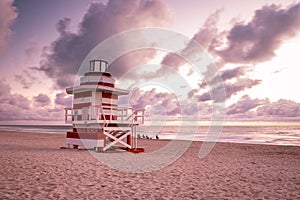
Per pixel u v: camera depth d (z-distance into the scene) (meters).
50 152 12.48
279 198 5.37
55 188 5.73
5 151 12.65
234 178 7.43
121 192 5.59
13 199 4.80
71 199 4.93
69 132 15.00
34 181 6.36
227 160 11.53
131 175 7.54
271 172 8.55
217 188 6.16
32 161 9.34
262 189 6.15
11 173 7.23
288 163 10.85
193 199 5.17
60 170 7.85
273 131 63.56
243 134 50.88
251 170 8.88
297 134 50.03
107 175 7.40
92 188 5.87
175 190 5.89
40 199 4.86
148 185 6.34
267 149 17.91
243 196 5.47
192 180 7.04
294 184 6.76
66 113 15.15
